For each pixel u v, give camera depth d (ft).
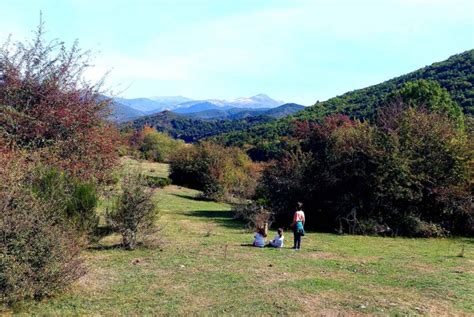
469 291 28.63
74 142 46.44
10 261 21.90
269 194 71.87
